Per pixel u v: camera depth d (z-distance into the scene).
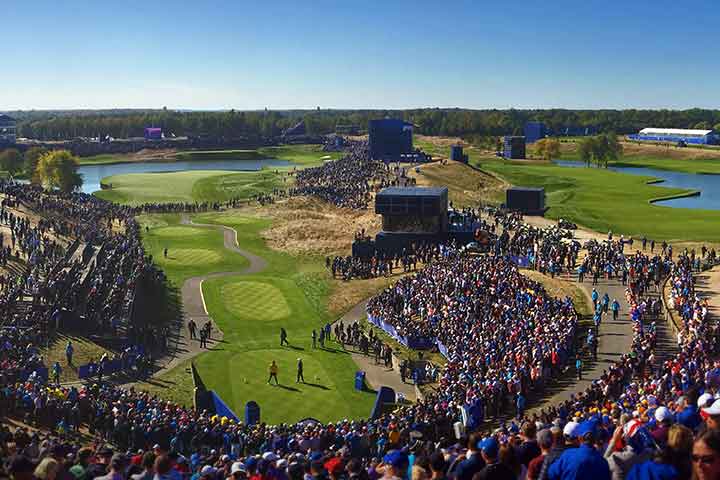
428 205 114.50
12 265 94.44
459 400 50.00
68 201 157.62
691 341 56.38
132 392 54.16
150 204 169.25
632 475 14.95
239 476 20.66
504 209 145.25
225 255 118.88
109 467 19.78
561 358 58.59
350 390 62.75
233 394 61.62
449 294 80.19
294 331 81.88
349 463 20.89
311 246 125.69
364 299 92.94
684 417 20.11
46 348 67.31
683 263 89.94
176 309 89.88
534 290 77.44
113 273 92.06
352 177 196.62
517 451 19.08
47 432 46.12
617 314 72.56
